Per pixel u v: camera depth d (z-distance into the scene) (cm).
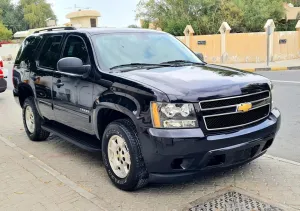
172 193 418
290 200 391
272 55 2311
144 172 401
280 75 1628
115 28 548
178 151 367
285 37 2383
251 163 504
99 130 466
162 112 370
